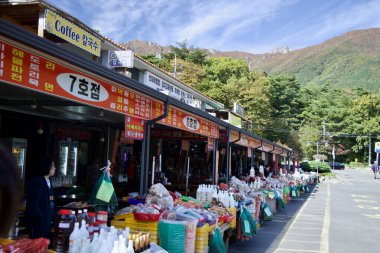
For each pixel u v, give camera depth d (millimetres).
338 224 12859
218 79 47875
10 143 8156
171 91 20453
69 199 7383
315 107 74688
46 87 4297
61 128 12375
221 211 7426
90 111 9125
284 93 69250
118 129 12633
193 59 51094
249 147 16219
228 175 11898
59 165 12234
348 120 73188
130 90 6125
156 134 12469
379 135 70938
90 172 12750
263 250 8617
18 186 956
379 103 73500
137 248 3953
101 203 5332
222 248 6223
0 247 2734
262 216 11383
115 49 13820
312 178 34625
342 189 29844
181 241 5090
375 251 9023
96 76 5125
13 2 8047
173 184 14328
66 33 9109
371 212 16453
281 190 15828
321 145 70188
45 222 4543
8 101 7508
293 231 11258
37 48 3814
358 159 77062
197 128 9539
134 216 5234
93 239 3721
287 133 55531
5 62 3730
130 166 14188
